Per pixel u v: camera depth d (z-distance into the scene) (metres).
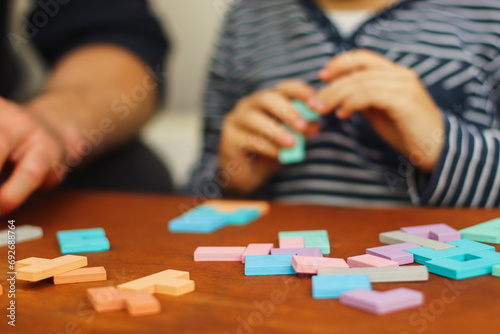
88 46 1.36
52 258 0.76
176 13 2.08
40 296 0.67
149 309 0.63
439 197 0.98
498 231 0.77
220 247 0.76
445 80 1.16
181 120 2.20
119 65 1.31
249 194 1.19
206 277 0.70
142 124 1.33
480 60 1.18
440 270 0.68
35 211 0.94
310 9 1.31
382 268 0.68
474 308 0.62
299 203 0.96
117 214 0.92
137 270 0.72
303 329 0.60
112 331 0.61
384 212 0.89
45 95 1.19
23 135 0.90
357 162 1.17
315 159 1.20
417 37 1.20
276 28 1.36
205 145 1.40
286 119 1.03
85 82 1.25
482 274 0.68
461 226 0.82
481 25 1.21
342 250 0.75
